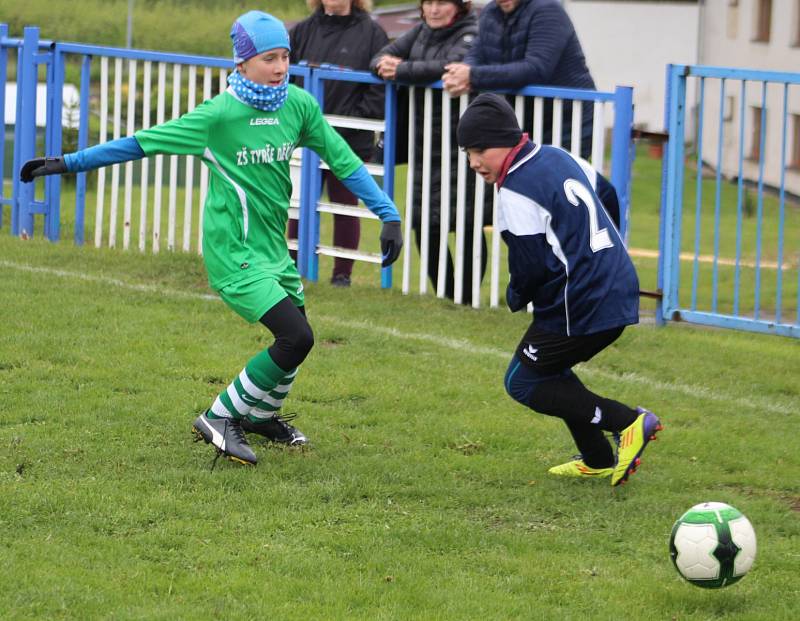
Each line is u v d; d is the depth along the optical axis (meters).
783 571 14.56
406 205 28.44
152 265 29.41
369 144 29.38
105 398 19.67
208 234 17.03
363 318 25.75
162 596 13.34
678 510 16.33
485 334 25.03
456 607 13.29
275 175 17.11
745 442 19.30
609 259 15.70
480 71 26.39
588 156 27.25
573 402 16.39
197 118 16.62
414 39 28.23
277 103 16.84
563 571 14.37
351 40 29.52
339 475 17.02
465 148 15.80
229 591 13.49
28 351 21.86
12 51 93.62
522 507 16.31
